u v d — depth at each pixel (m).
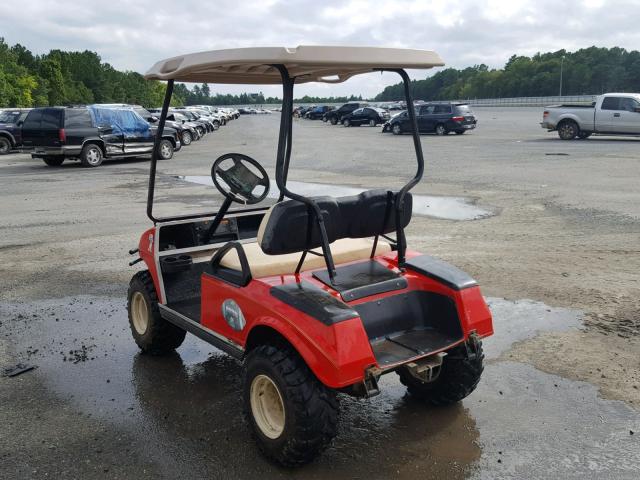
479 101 123.56
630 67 151.12
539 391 4.50
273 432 3.60
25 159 24.14
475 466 3.58
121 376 4.95
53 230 10.56
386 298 3.80
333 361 3.19
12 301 6.94
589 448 3.75
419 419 4.15
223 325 4.05
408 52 3.64
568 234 9.06
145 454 3.79
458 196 12.66
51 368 5.13
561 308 6.11
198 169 19.53
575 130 25.70
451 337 3.83
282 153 3.51
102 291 7.24
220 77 4.80
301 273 3.96
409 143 27.75
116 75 144.88
